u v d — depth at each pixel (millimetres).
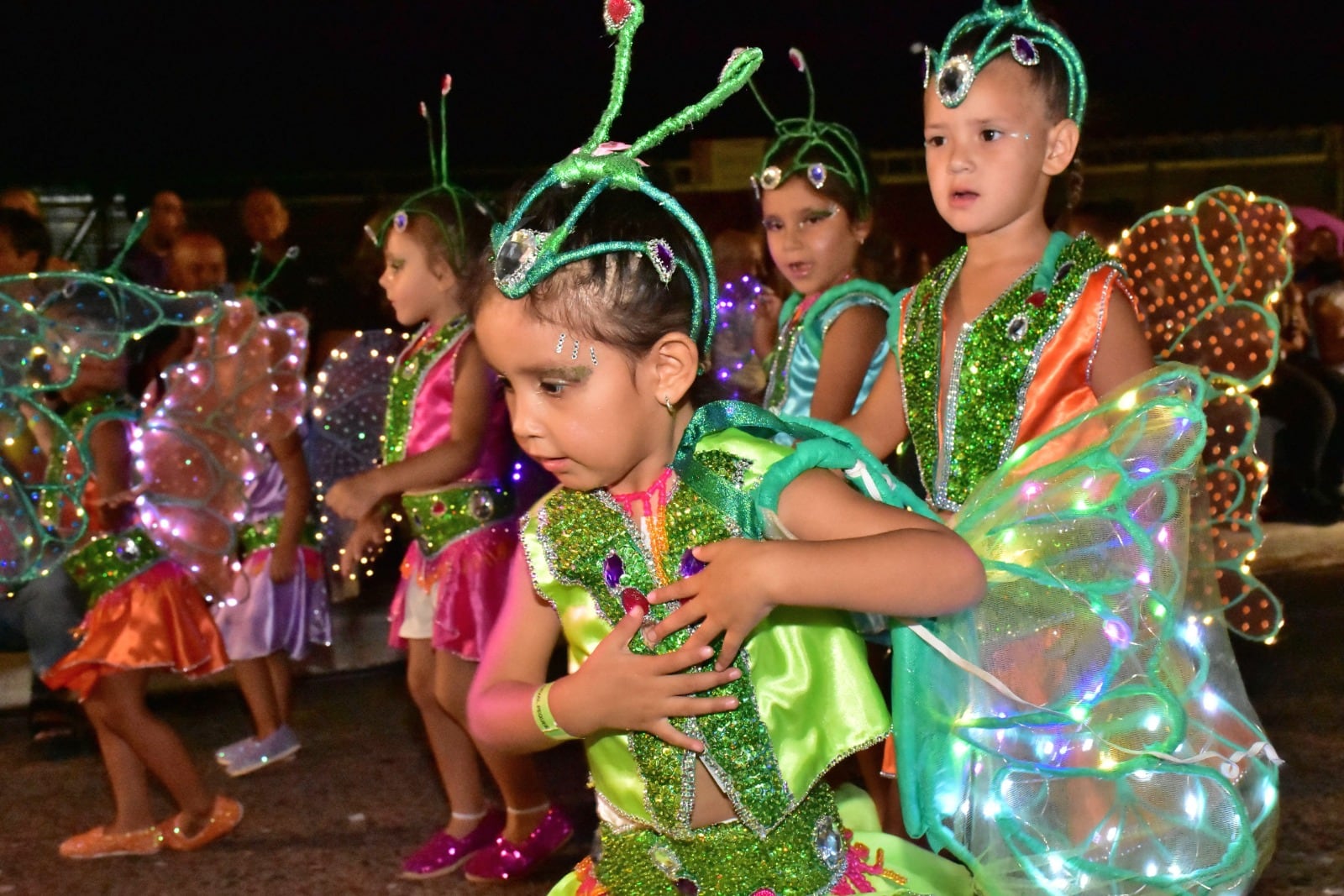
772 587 1786
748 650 1957
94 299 4289
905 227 11500
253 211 7633
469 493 4121
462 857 4199
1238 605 3465
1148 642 2100
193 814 4438
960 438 3045
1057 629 2096
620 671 1860
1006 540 2148
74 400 4336
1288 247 3521
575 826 4492
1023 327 2973
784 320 4254
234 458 4426
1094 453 2162
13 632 6031
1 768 5398
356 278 7758
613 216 1870
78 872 4309
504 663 2100
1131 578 2104
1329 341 8922
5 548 4203
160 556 4332
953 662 2092
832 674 1996
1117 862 2076
